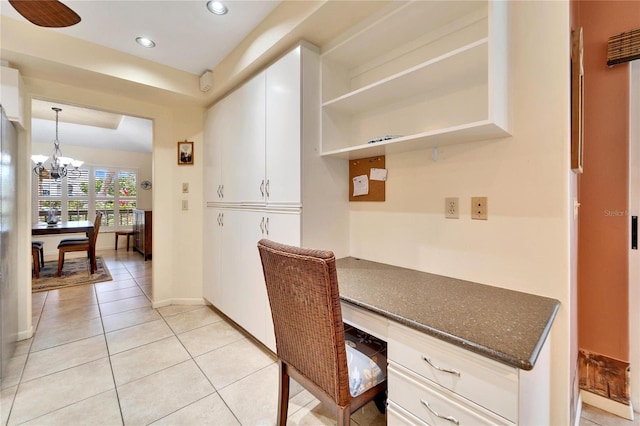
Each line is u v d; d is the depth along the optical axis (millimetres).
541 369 1039
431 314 1062
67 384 1815
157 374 1926
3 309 1855
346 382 1095
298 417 1566
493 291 1323
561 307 1202
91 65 2217
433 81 1505
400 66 1765
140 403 1656
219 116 2719
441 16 1482
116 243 6750
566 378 1201
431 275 1598
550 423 1233
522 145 1296
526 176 1288
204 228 3072
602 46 1578
